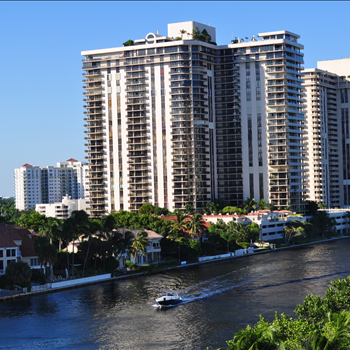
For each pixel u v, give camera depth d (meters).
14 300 161.25
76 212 188.88
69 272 192.75
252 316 138.25
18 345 121.56
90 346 119.88
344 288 118.00
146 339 123.25
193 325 132.50
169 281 187.25
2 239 181.88
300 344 85.25
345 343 84.56
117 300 159.50
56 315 143.75
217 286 175.75
